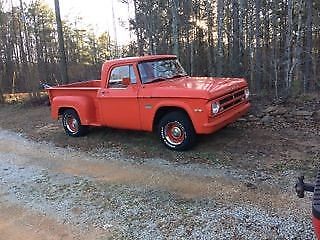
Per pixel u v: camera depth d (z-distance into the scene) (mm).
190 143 6316
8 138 9133
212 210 4191
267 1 19531
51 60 21891
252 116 7891
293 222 3754
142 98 6566
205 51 25422
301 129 6844
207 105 5754
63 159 6848
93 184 5387
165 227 3922
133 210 4398
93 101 7680
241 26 17828
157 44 22828
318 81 14836
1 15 21188
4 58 19281
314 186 2781
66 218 4367
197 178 5195
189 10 23578
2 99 15680
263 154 5828
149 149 6785
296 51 13547
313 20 17844
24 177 6004
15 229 4227
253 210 4086
